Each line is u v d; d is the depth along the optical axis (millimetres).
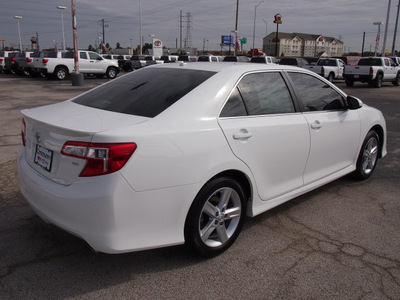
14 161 5465
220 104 3010
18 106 11375
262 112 3334
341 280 2822
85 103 3295
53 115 2908
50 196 2568
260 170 3270
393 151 6680
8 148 6199
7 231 3404
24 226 3510
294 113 3658
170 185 2602
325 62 24656
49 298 2523
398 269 2988
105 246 2439
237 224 3201
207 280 2773
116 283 2705
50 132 2666
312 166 3920
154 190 2539
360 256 3164
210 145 2807
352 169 4676
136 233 2533
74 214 2459
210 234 3080
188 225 2814
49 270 2836
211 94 3004
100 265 2922
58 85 19719
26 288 2615
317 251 3227
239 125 3051
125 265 2932
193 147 2707
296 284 2758
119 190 2393
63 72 23797
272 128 3312
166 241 2682
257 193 3305
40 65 23203
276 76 3637
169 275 2818
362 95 16750
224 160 2891
